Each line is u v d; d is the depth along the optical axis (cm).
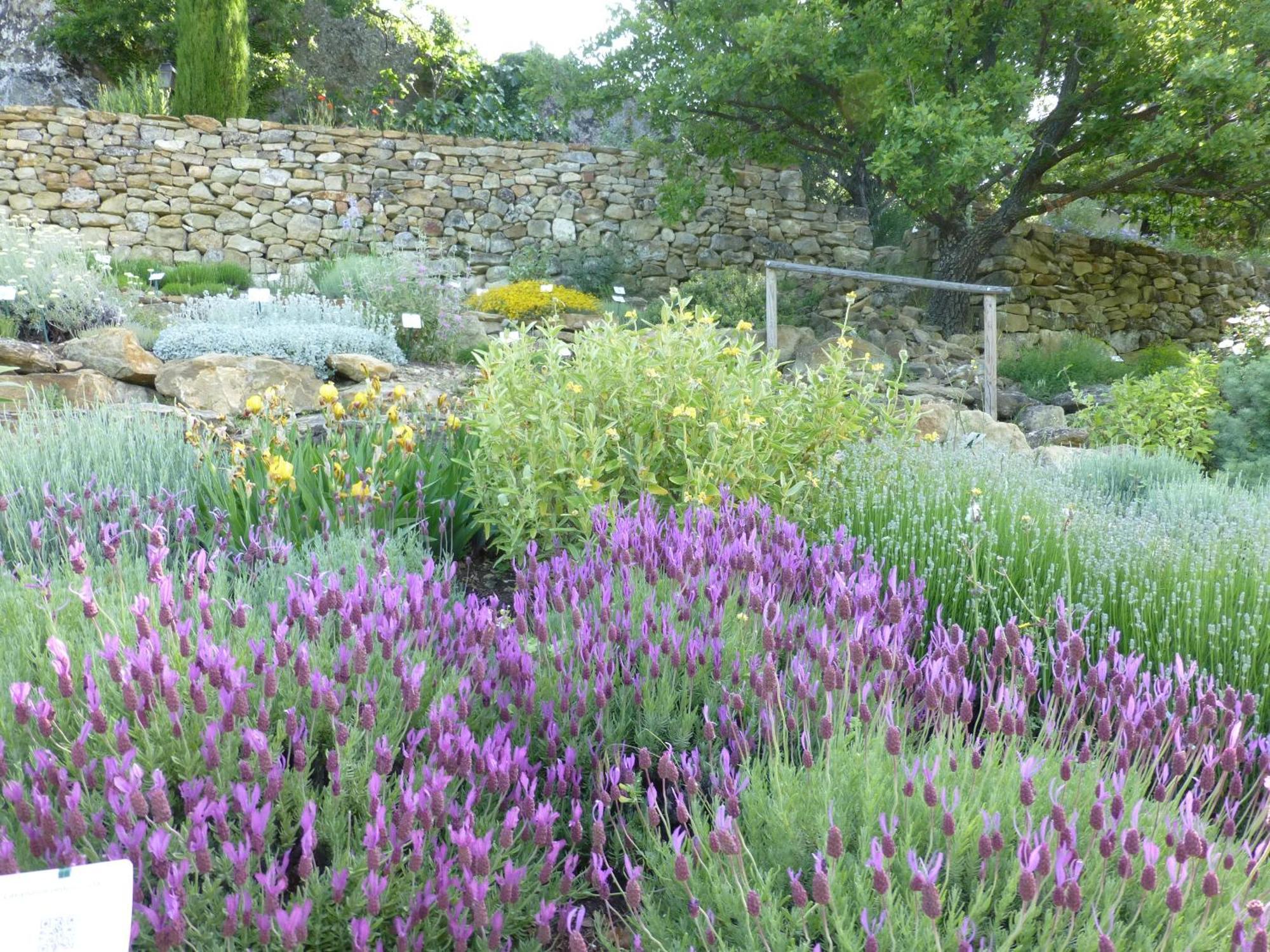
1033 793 182
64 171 1233
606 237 1416
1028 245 1448
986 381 995
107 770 178
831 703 225
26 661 239
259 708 193
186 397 689
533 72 1382
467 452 486
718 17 1251
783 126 1369
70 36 1688
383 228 1340
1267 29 1107
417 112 1641
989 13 1204
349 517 400
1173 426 792
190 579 260
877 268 1518
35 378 652
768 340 1018
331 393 443
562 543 432
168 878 161
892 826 177
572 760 225
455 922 175
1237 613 310
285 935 154
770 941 170
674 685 256
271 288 1170
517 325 488
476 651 260
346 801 202
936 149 1130
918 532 394
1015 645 250
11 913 129
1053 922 167
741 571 312
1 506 335
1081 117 1301
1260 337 814
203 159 1278
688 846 214
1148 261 1560
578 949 164
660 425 447
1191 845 161
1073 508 414
